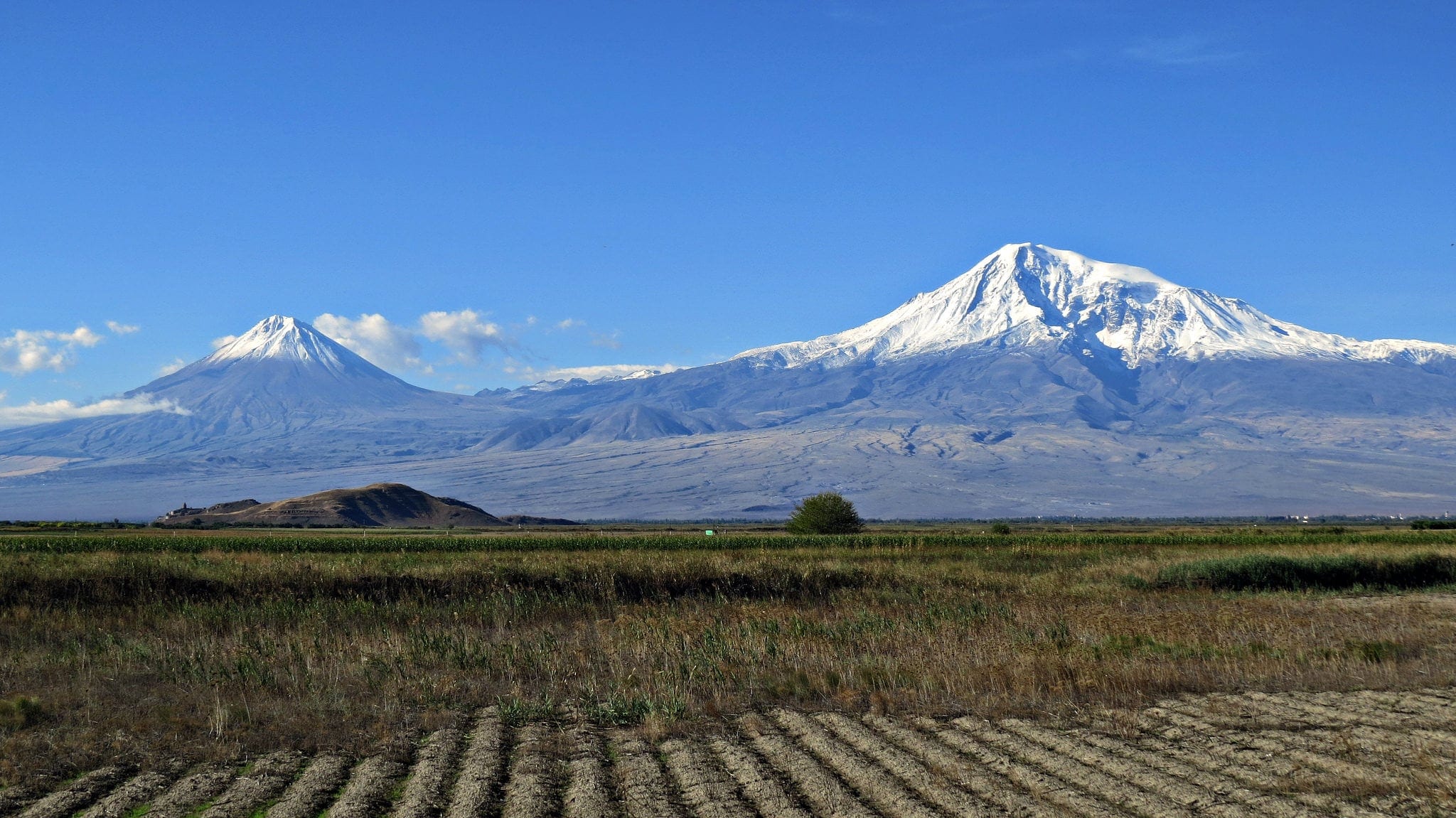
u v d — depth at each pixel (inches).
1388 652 971.3
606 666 933.8
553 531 5019.7
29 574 1366.9
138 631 1123.3
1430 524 4621.1
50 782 605.0
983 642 1026.7
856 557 2053.4
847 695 787.4
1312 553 1936.5
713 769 623.2
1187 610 1370.6
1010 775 608.4
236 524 6569.9
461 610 1317.7
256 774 619.2
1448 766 611.2
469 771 621.3
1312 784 583.8
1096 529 5536.4
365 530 4805.6
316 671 888.3
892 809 548.4
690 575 1557.6
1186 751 652.7
